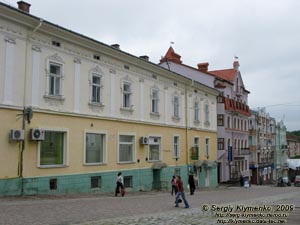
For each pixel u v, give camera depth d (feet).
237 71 191.62
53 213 47.01
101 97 86.69
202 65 173.78
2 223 38.24
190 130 129.80
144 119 103.24
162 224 40.98
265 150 260.62
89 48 82.94
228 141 174.81
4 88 63.82
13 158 64.75
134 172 97.55
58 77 75.61
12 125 64.90
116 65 92.32
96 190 83.46
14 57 65.92
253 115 233.35
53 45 74.13
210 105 148.36
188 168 126.21
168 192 100.32
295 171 323.37
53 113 73.26
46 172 71.10
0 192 61.98
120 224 40.24
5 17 63.77
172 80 119.44
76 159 78.48
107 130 88.22
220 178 167.53
